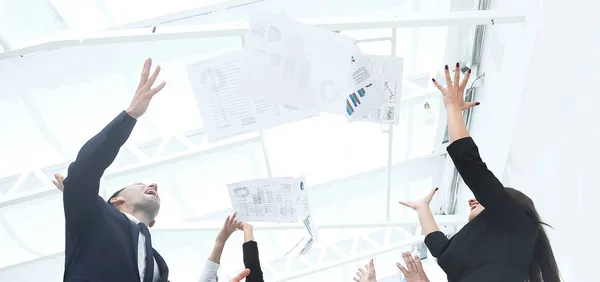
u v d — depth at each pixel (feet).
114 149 6.23
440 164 21.77
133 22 14.37
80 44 12.69
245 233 8.30
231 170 20.21
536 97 11.72
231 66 8.85
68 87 16.02
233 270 24.27
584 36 9.17
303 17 15.70
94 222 6.43
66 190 6.18
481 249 5.90
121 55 15.58
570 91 9.81
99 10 13.97
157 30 12.57
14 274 21.94
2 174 17.88
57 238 20.85
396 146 20.70
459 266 5.99
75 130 17.30
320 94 8.46
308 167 20.65
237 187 9.73
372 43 17.03
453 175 20.45
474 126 17.85
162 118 17.79
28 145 17.33
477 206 7.00
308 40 8.20
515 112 13.38
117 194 8.39
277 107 8.83
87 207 6.29
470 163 5.87
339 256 26.32
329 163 20.72
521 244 5.80
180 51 15.94
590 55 8.94
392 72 9.36
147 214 8.38
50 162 18.02
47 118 16.63
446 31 16.37
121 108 17.07
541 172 11.64
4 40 12.72
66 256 6.39
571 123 9.82
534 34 11.78
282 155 20.06
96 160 6.13
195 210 21.16
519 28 12.84
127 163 18.47
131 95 16.81
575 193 9.77
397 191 22.67
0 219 19.44
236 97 8.92
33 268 21.98
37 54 14.83
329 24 12.63
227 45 16.10
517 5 12.84
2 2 12.82
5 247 20.63
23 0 13.08
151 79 6.54
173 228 19.43
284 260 24.98
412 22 12.62
